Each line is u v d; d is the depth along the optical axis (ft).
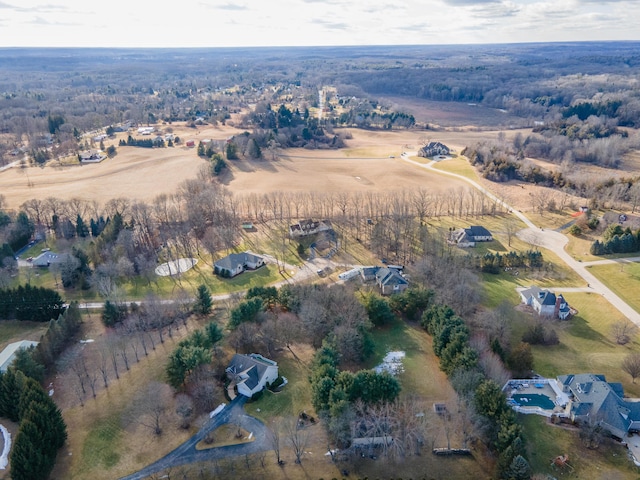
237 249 627.87
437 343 395.14
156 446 316.40
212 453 310.45
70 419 338.34
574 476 294.25
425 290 466.70
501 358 384.88
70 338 432.25
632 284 531.09
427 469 298.15
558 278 549.95
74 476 295.48
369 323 425.28
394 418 317.42
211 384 355.36
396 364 393.29
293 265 582.35
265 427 330.13
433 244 611.88
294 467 299.38
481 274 558.15
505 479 279.08
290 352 410.11
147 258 585.22
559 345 425.28
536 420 337.72
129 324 445.37
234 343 411.13
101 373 384.06
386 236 631.15
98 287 510.58
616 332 433.48
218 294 514.68
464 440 314.76
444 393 359.66
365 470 297.53
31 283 538.06
